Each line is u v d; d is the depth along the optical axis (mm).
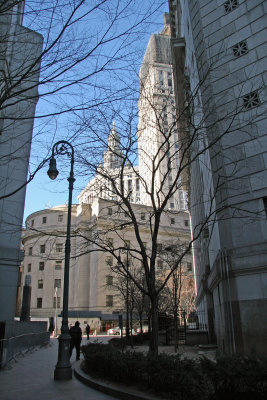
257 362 5711
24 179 19719
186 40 22859
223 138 14461
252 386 5418
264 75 14172
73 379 9430
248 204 13391
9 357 12320
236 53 15219
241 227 13289
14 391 7789
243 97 14531
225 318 12820
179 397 6148
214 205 15867
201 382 6031
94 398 7004
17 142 18422
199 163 23281
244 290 12453
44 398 7027
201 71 16594
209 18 16656
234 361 5969
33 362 13516
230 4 16078
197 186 26109
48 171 10414
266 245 12367
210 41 16156
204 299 25641
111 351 9188
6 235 18891
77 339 13641
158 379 6652
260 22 14953
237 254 12938
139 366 7281
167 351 16969
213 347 17422
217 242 15086
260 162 13477
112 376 8102
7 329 14797
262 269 12148
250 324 11992
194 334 21422
